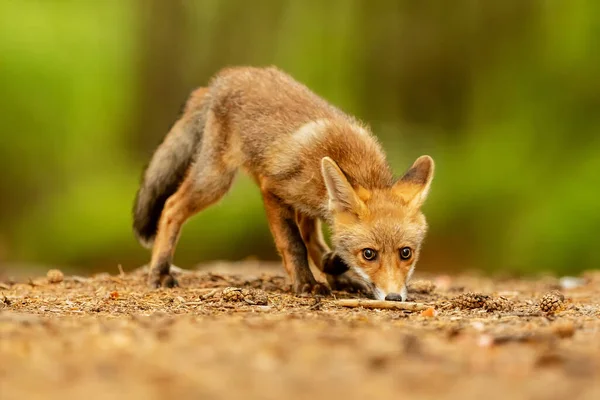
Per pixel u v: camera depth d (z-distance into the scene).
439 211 22.45
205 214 22.09
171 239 8.61
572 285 10.11
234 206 22.28
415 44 26.67
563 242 20.56
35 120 26.42
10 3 27.27
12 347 4.42
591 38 23.28
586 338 4.96
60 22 27.70
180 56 29.61
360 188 7.63
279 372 3.93
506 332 5.11
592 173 21.64
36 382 3.75
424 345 4.61
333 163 7.45
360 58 26.89
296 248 7.99
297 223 8.67
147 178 9.35
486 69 25.61
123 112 28.92
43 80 26.53
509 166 23.03
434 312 6.26
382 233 7.36
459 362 4.23
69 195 25.77
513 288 9.63
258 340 4.60
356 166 7.86
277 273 10.21
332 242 7.70
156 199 9.31
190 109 9.10
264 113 8.30
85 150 27.58
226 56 29.03
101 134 28.19
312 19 27.28
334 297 7.57
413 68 26.80
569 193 21.42
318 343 4.54
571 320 5.82
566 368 4.11
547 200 21.73
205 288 8.33
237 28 28.88
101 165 27.66
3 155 25.91
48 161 26.66
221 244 21.73
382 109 26.88
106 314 6.13
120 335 4.75
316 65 27.09
